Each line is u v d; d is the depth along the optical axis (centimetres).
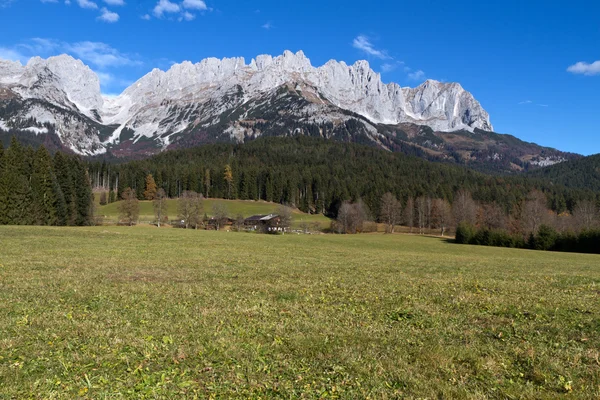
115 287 1772
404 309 1381
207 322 1173
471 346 977
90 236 5334
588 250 7569
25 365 823
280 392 718
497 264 3747
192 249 4234
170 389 722
